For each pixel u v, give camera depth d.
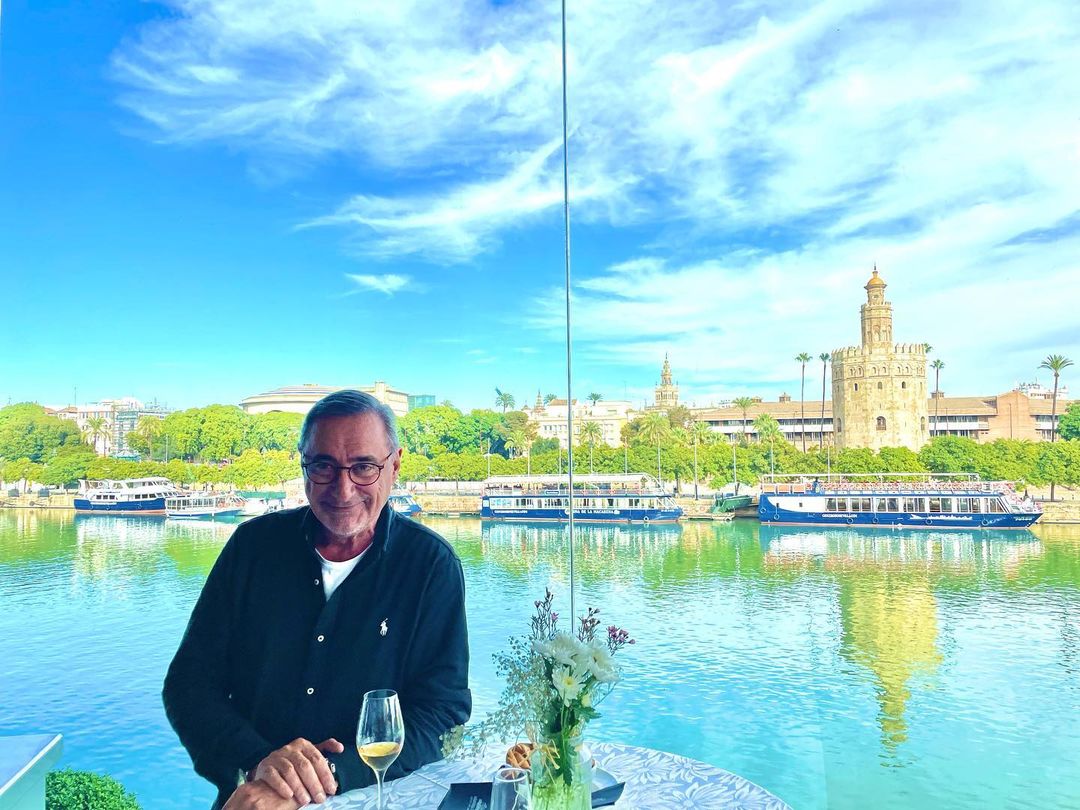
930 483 36.59
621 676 1.16
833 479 43.28
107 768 14.59
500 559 34.94
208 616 1.79
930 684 20.20
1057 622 24.00
